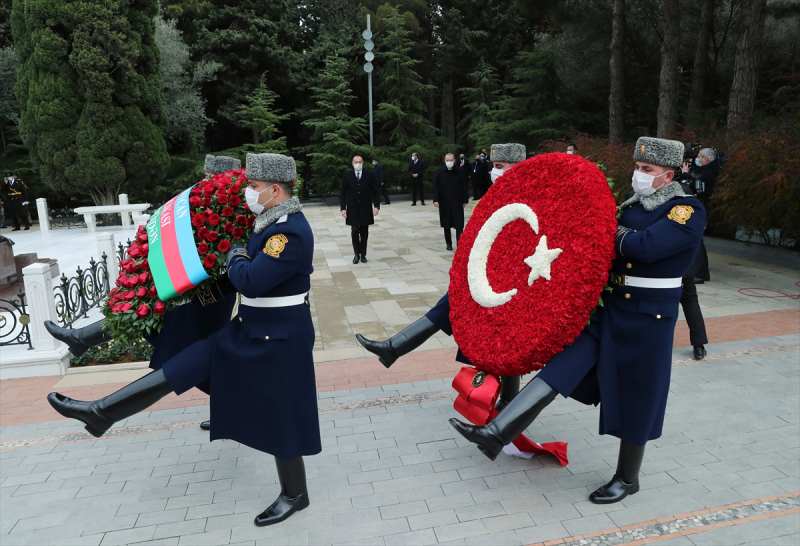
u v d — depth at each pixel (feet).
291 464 11.21
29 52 56.85
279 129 93.71
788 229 30.25
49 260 32.55
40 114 56.34
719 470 12.51
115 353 20.02
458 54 92.68
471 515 11.27
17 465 13.66
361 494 12.06
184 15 82.84
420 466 13.07
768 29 58.59
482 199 12.95
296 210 10.73
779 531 10.55
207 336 12.42
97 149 56.90
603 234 10.15
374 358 19.83
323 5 96.37
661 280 10.64
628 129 73.56
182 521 11.43
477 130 86.33
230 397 10.97
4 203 58.75
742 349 19.38
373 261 36.32
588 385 11.32
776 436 13.85
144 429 15.35
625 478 11.55
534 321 10.62
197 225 11.35
